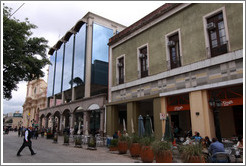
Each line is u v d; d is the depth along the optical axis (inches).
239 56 415.2
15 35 614.5
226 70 438.0
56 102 1318.9
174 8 569.6
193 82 494.6
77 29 1272.1
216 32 476.7
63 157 402.3
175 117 746.2
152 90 603.8
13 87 714.8
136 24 708.7
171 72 550.3
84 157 403.5
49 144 681.0
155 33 626.5
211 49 479.8
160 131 552.4
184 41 533.3
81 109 1080.8
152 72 613.3
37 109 2048.5
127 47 735.7
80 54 1192.2
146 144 351.6
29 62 677.9
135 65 686.5
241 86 431.5
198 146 280.2
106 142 615.8
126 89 707.4
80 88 1211.2
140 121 508.1
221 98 461.1
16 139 913.5
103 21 1240.8
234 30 434.9
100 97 854.5
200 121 462.0
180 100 542.6
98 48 1171.3
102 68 1157.7
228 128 578.6
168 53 576.1
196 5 518.6
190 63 507.2
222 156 273.3
